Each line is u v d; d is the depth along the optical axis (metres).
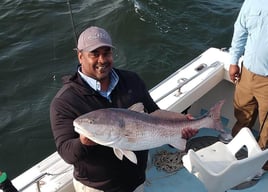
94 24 8.65
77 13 8.98
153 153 4.10
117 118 2.33
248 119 3.97
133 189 2.88
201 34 8.49
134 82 2.79
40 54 7.72
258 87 3.64
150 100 2.91
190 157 3.25
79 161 2.61
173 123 2.66
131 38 8.37
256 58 3.54
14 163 5.70
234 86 4.46
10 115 6.43
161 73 7.45
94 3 9.34
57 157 3.28
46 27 8.52
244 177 3.35
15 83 7.06
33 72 7.29
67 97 2.53
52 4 9.23
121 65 7.62
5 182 2.48
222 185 3.26
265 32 3.41
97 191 2.78
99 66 2.50
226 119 4.61
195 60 4.47
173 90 3.93
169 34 8.46
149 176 3.86
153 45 8.17
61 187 3.04
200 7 9.25
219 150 3.68
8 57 7.64
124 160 2.70
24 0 9.32
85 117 2.25
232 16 8.94
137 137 2.45
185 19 8.89
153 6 9.22
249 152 3.49
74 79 2.58
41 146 5.93
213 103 4.64
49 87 6.95
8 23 8.65
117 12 8.91
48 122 6.29
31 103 6.65
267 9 3.36
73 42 8.00
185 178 3.85
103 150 2.60
